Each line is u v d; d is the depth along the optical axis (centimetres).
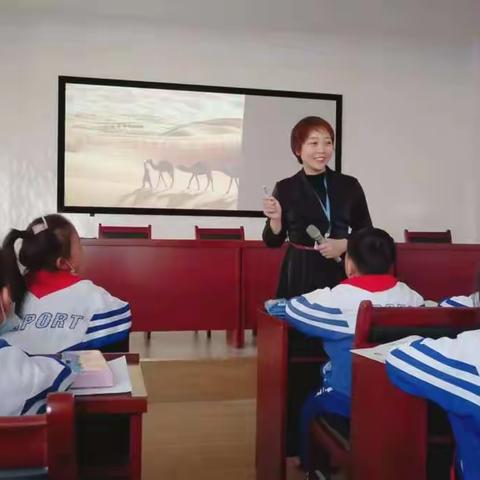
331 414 178
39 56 561
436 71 630
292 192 261
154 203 591
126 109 580
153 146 587
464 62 636
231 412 304
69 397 84
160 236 594
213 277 372
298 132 264
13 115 560
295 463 237
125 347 173
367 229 182
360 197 267
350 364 165
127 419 135
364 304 142
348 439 163
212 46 588
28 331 153
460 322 143
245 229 607
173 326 368
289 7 592
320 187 263
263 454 221
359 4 602
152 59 579
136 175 586
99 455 132
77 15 564
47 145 568
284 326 198
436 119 633
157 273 367
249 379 326
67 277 162
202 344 377
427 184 634
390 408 132
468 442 104
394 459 132
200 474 235
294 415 217
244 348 362
